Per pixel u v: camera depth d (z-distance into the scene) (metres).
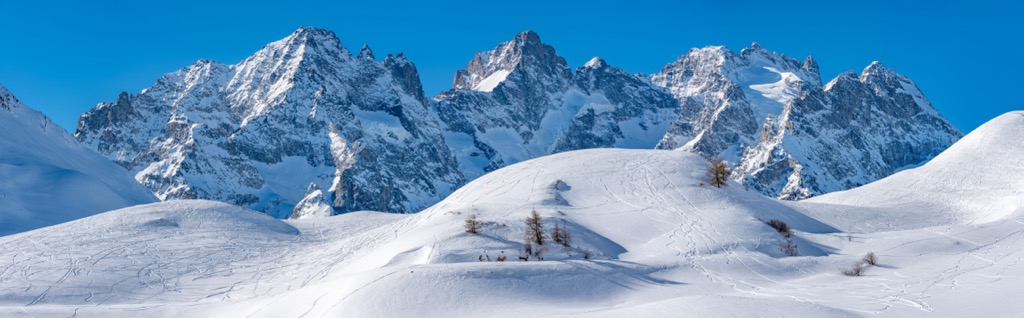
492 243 67.75
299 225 106.06
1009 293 47.03
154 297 63.53
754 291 55.00
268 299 55.31
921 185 122.00
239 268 74.31
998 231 75.12
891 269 61.66
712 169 97.62
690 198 87.38
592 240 70.75
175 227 92.94
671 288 56.06
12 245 80.62
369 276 51.34
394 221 104.69
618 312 44.16
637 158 106.06
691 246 69.19
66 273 69.31
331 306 48.38
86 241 83.00
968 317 42.72
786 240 72.69
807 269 62.50
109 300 62.72
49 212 149.12
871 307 46.09
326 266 73.44
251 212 106.00
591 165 103.12
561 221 74.62
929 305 45.94
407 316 46.31
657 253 67.56
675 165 101.56
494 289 50.50
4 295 62.22
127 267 72.31
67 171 170.88
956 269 59.59
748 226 75.75
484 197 91.94
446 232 71.44
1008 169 117.44
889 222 97.50
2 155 168.00
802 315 41.56
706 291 55.28
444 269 52.44
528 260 63.88
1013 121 134.25
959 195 113.19
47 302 61.66
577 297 52.19
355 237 88.69
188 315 54.69
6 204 144.12
